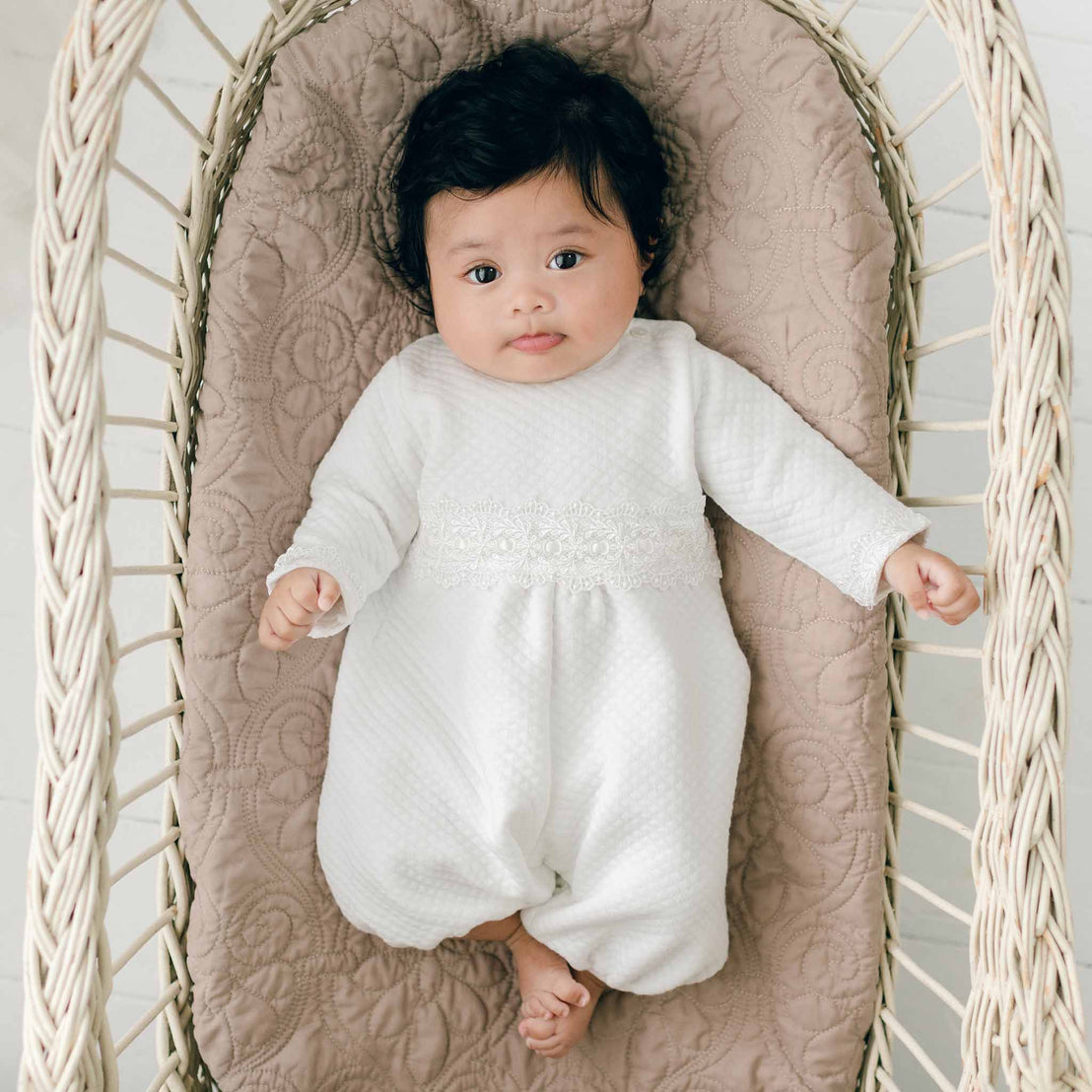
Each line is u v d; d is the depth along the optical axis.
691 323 1.19
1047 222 0.88
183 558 1.10
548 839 1.08
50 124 0.85
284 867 1.12
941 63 1.40
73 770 0.82
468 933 1.11
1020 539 0.88
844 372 1.09
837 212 1.08
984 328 1.02
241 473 1.08
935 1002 1.55
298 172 1.10
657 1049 1.14
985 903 0.91
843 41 1.14
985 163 0.91
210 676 1.08
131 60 0.85
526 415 1.10
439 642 1.09
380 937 1.12
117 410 1.47
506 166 1.03
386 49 1.12
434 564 1.10
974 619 1.49
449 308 1.08
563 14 1.12
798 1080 1.11
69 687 0.83
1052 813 0.88
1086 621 1.46
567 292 1.05
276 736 1.12
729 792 1.09
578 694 1.06
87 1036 0.82
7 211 1.32
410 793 1.07
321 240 1.13
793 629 1.13
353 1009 1.12
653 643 1.06
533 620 1.06
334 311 1.14
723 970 1.16
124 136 1.41
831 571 1.07
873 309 1.09
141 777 1.52
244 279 1.09
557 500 1.08
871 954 1.10
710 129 1.15
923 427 1.10
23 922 1.54
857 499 1.06
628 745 1.04
